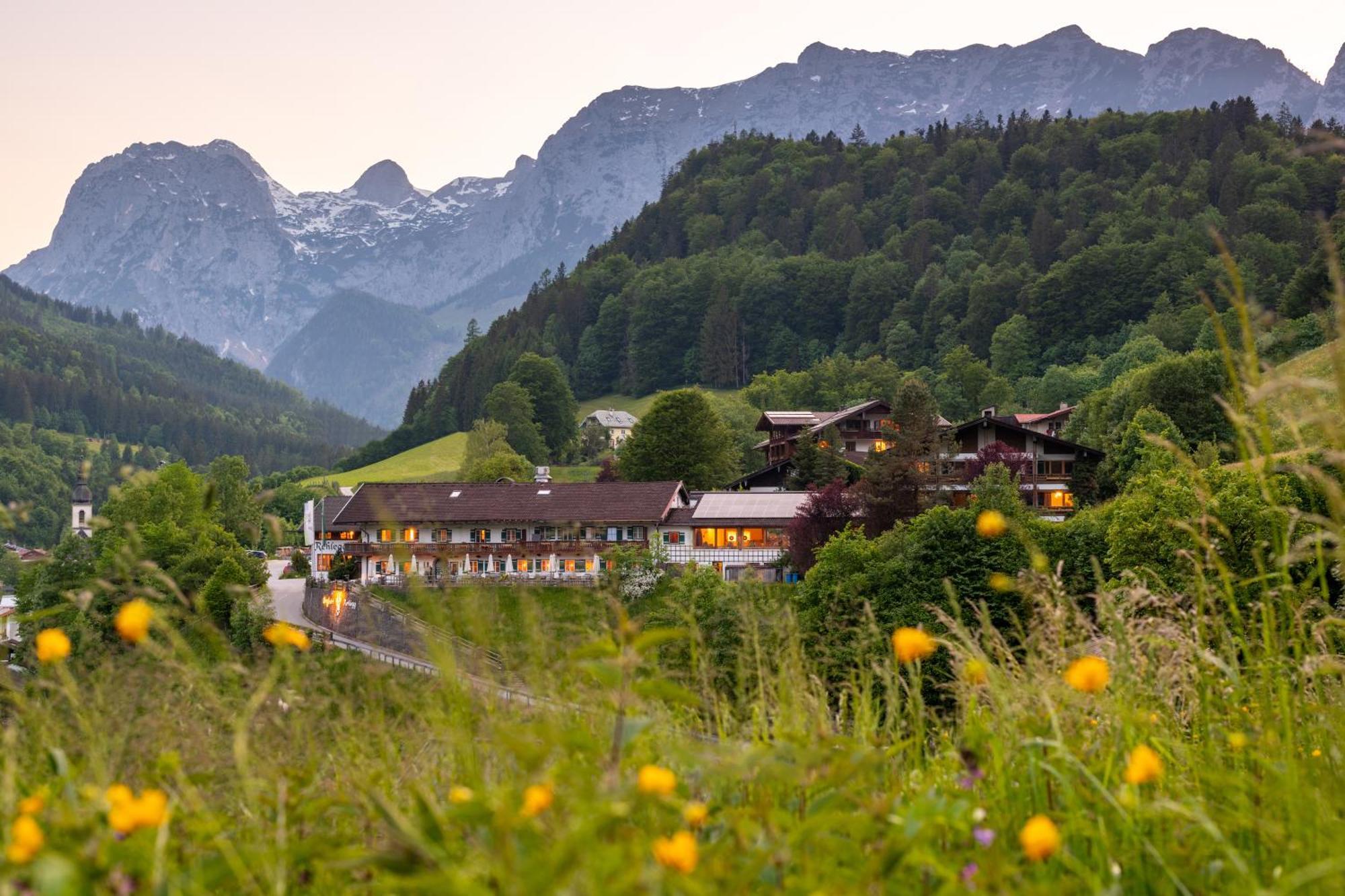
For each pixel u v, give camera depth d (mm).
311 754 3537
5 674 3385
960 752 3381
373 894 2758
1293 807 2883
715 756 3000
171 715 3334
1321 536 3119
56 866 1972
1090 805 3318
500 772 3480
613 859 2062
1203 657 3656
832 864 2568
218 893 2584
